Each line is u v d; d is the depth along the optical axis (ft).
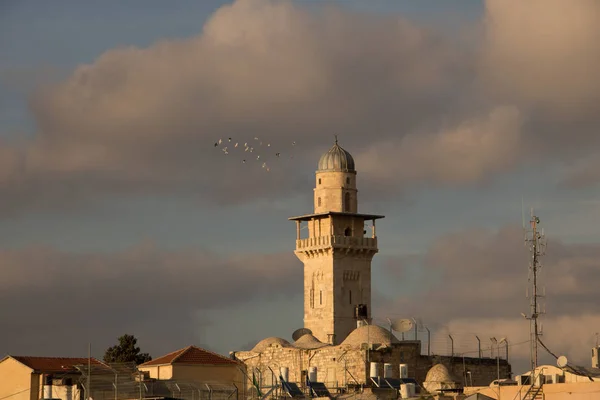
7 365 576.20
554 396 454.40
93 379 552.82
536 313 485.97
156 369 580.30
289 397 523.70
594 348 554.46
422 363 588.50
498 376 579.89
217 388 566.36
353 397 509.35
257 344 627.87
